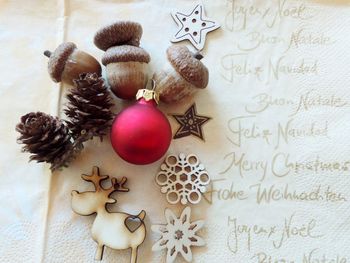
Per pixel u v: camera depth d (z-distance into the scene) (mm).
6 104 140
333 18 148
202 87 130
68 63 129
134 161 123
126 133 119
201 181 130
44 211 129
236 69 143
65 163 128
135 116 120
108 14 149
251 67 143
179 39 145
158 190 131
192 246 126
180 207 130
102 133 129
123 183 131
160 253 126
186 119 137
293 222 129
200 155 134
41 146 121
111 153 134
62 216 129
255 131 137
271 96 140
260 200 130
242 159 134
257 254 126
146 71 133
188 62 126
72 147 126
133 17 149
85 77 122
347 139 136
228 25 148
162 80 130
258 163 134
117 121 122
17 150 136
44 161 126
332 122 138
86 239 127
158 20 148
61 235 127
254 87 141
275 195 131
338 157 134
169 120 137
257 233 128
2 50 146
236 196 131
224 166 133
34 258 125
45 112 140
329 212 129
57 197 130
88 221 128
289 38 146
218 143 135
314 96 140
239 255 126
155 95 126
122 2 150
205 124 137
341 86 141
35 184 132
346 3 149
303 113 139
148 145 119
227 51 145
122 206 130
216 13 149
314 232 128
